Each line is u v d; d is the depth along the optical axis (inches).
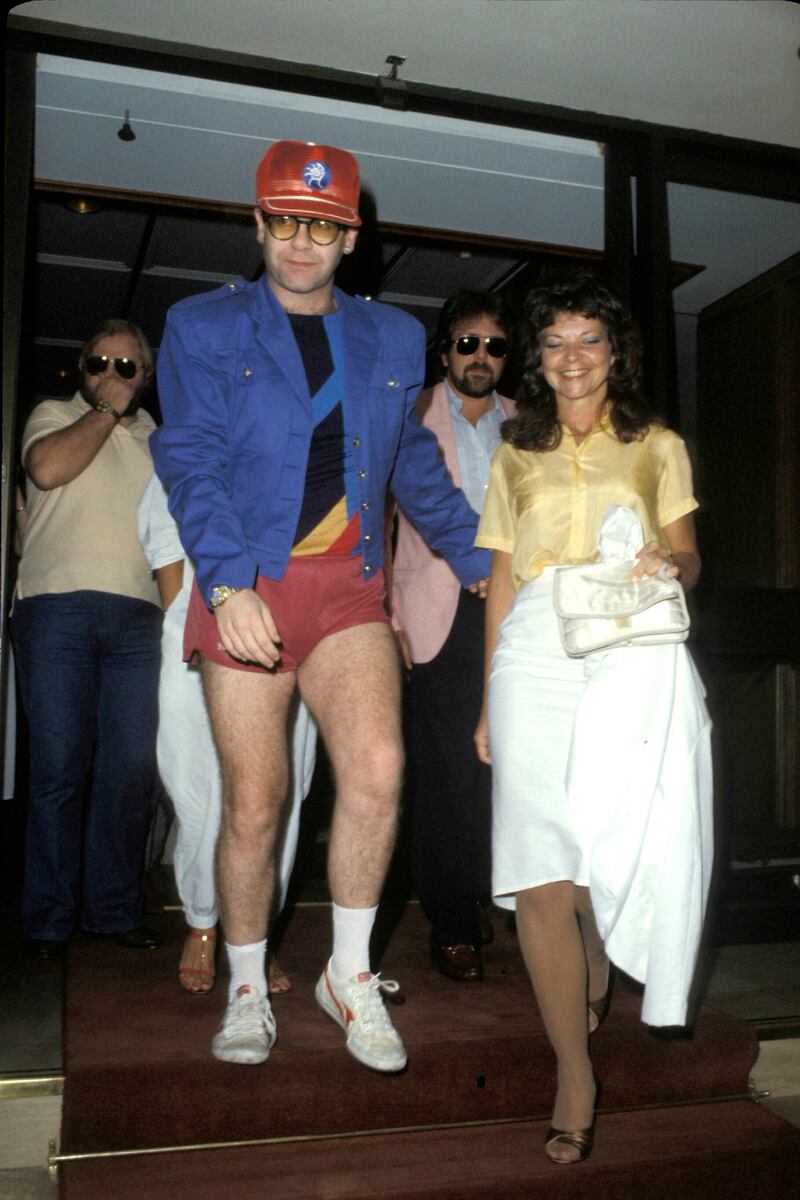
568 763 80.8
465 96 138.3
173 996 101.7
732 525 153.6
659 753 80.4
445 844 110.1
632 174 147.0
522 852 79.7
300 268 83.7
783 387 160.7
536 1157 81.0
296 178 82.0
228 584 78.5
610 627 80.3
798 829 158.9
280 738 85.2
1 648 117.2
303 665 88.4
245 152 161.8
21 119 123.5
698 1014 98.7
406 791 135.2
